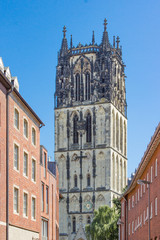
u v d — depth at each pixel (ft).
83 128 552.82
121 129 583.99
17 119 190.90
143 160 209.77
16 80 200.44
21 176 193.36
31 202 209.87
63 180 552.82
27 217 201.87
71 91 572.10
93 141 549.13
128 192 298.97
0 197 163.63
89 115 560.20
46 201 254.06
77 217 536.42
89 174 544.62
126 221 313.53
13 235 179.01
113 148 549.95
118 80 583.99
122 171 576.61
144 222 223.71
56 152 562.66
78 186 545.44
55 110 573.74
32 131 219.00
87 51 572.51
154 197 191.11
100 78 561.02
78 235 528.22
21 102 194.18
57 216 298.35
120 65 595.06
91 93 560.61
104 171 539.70
